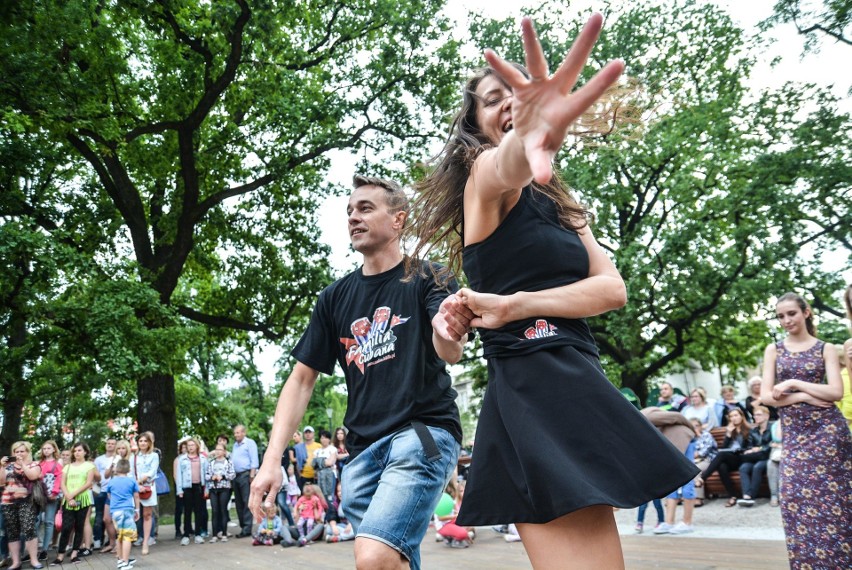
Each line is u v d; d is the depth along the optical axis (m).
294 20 17.19
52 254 12.70
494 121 1.61
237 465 12.26
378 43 17.69
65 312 13.31
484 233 1.54
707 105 17.97
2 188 14.58
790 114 17.19
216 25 15.60
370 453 2.49
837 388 3.17
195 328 14.37
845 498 3.14
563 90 1.04
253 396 38.88
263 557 9.16
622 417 1.40
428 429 2.41
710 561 5.73
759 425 9.13
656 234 17.86
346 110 16.59
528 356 1.49
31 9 12.48
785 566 5.29
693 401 10.11
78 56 14.88
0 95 12.42
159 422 16.59
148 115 16.80
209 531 13.70
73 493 10.77
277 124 17.56
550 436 1.39
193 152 16.83
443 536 8.56
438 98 17.06
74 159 17.36
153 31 16.17
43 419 28.61
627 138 1.74
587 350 1.53
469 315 1.54
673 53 19.12
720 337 21.81
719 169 17.88
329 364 2.73
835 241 16.41
